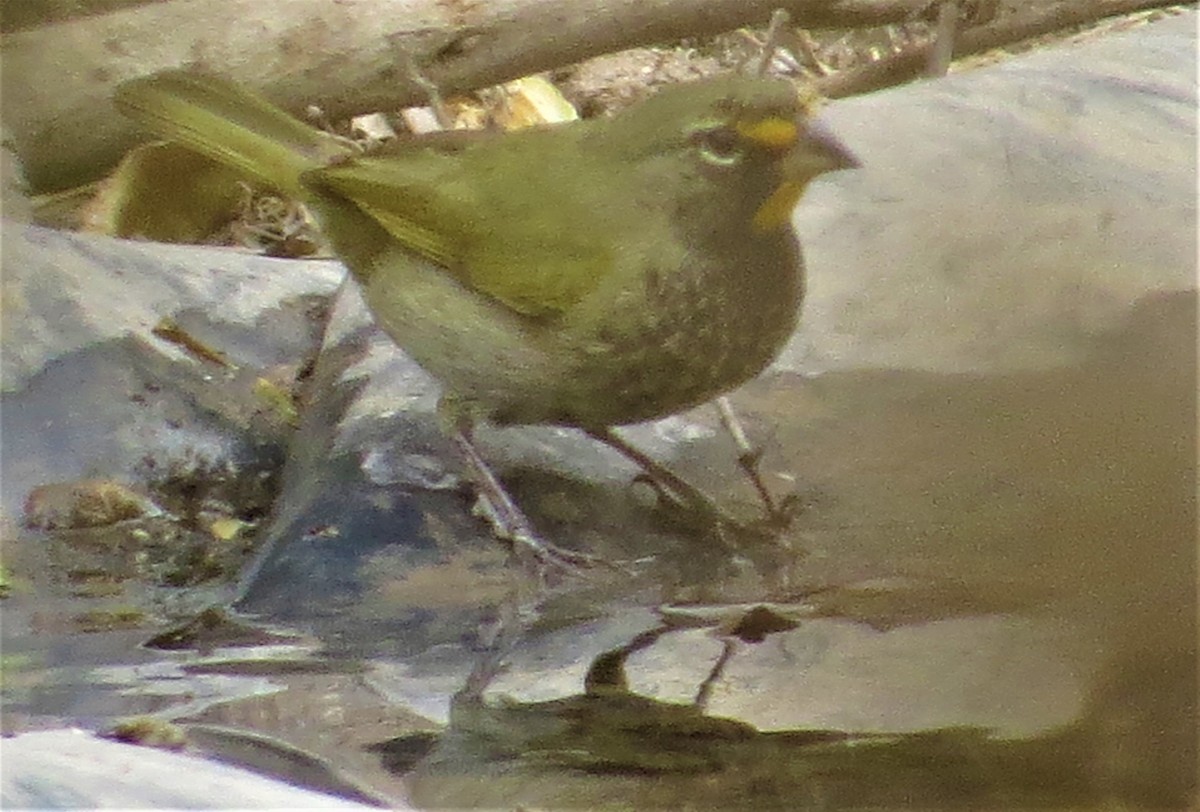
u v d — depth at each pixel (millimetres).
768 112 7238
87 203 12242
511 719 5801
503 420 8039
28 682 6312
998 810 5012
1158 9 15625
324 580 7129
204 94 8781
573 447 8102
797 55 16016
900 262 8477
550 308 7516
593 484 7758
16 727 5793
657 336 7488
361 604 6965
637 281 7430
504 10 12469
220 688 6176
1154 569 6148
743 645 6363
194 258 9859
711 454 7875
